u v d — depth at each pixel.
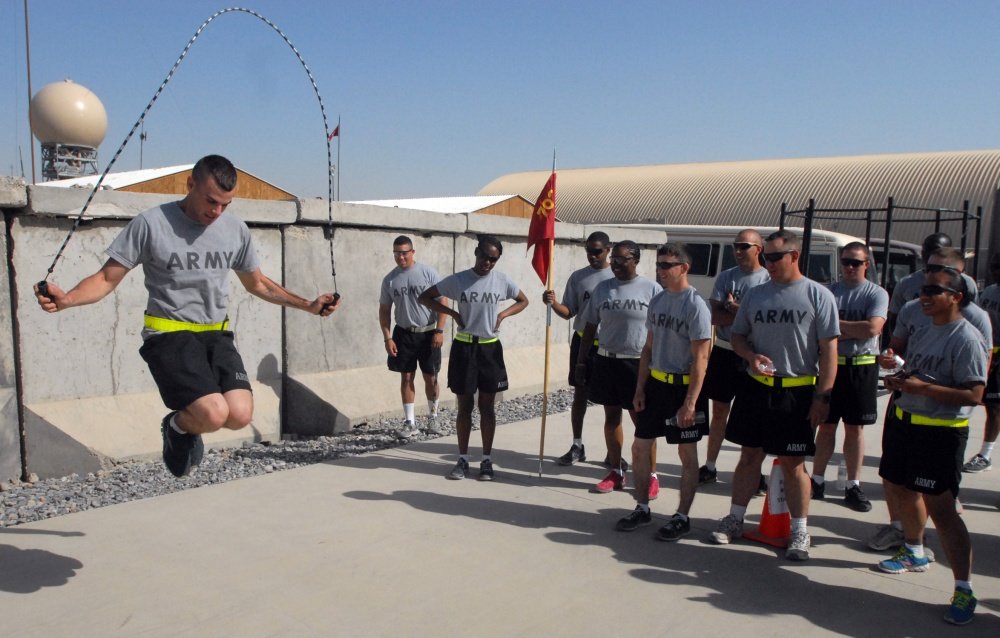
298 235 8.28
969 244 31.67
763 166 43.25
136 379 7.08
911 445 4.05
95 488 6.04
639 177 46.22
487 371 6.18
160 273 3.84
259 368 8.08
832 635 3.76
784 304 4.54
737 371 6.14
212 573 4.28
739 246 6.04
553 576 4.38
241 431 7.63
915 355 4.16
